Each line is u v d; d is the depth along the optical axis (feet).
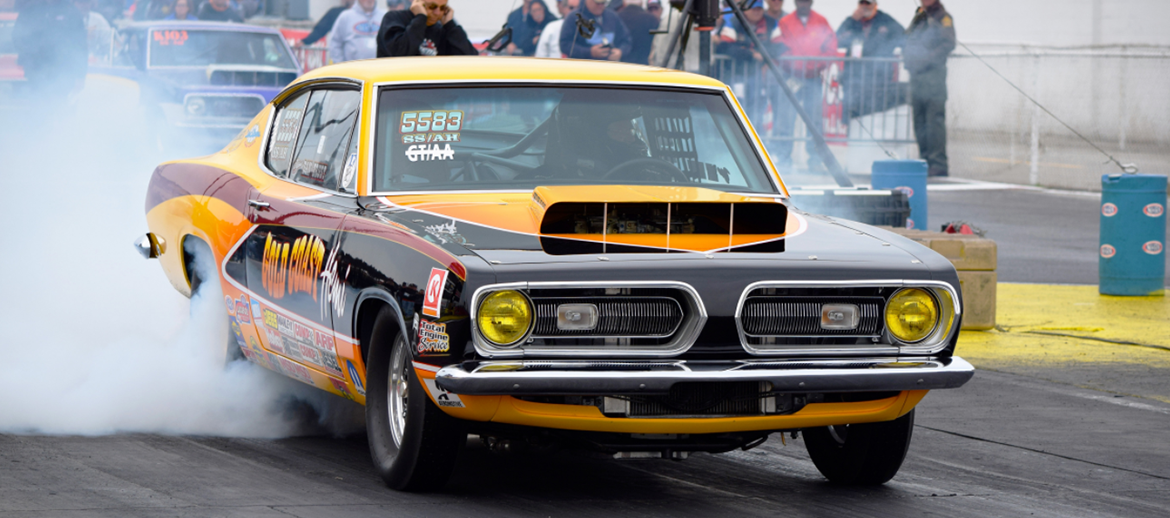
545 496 32.12
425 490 31.81
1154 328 62.28
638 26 111.45
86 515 28.86
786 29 114.11
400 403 31.91
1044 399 47.16
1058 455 38.78
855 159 117.60
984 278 61.11
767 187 36.88
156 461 34.45
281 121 41.75
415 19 64.34
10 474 32.50
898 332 30.48
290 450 36.37
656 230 31.83
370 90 36.09
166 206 44.42
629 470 35.53
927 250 31.96
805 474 35.81
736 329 29.14
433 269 29.27
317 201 35.86
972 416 44.09
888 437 33.09
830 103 115.03
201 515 29.14
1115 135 139.64
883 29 118.42
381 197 33.96
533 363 28.40
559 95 37.04
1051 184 127.44
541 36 117.08
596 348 28.76
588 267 28.81
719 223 32.71
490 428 30.42
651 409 29.45
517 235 30.60
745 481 34.73
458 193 34.09
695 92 38.27
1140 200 71.10
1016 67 135.23
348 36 121.49
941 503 32.91
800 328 29.96
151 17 133.90
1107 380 50.65
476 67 37.52
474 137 35.70
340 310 32.71
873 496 33.42
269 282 36.88
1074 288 74.33
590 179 35.40
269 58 113.50
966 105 133.59
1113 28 161.48
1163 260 71.82
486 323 28.30
